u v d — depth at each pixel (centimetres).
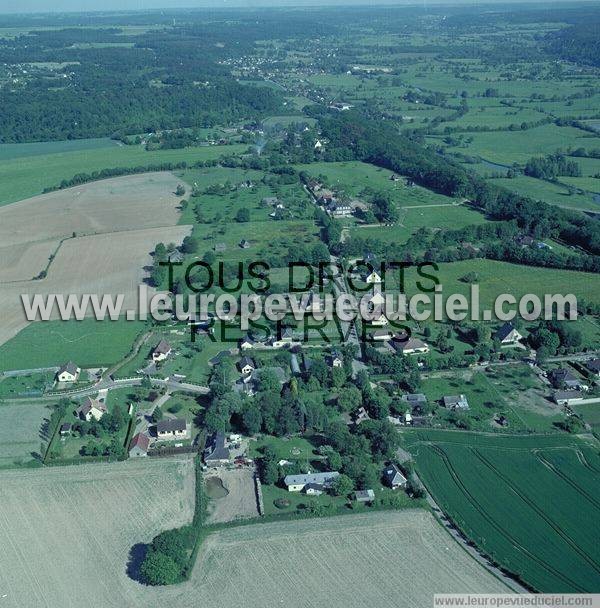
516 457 17388
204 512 15550
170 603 13262
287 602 13212
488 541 14688
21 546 14762
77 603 13312
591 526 15100
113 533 15062
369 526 15112
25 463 17450
